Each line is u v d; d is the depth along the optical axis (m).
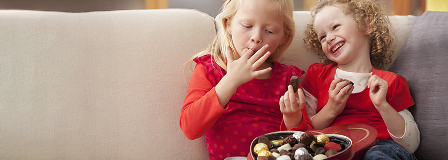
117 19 1.96
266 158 1.53
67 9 2.57
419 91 1.92
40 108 1.89
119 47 1.93
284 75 1.90
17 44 1.90
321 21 1.96
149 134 1.91
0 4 2.50
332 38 1.94
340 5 1.95
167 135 1.91
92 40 1.93
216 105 1.74
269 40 1.80
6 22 1.91
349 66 1.97
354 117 1.92
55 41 1.92
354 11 1.94
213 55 1.90
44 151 1.88
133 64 1.93
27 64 1.90
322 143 1.62
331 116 1.88
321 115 1.90
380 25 1.97
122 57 1.93
